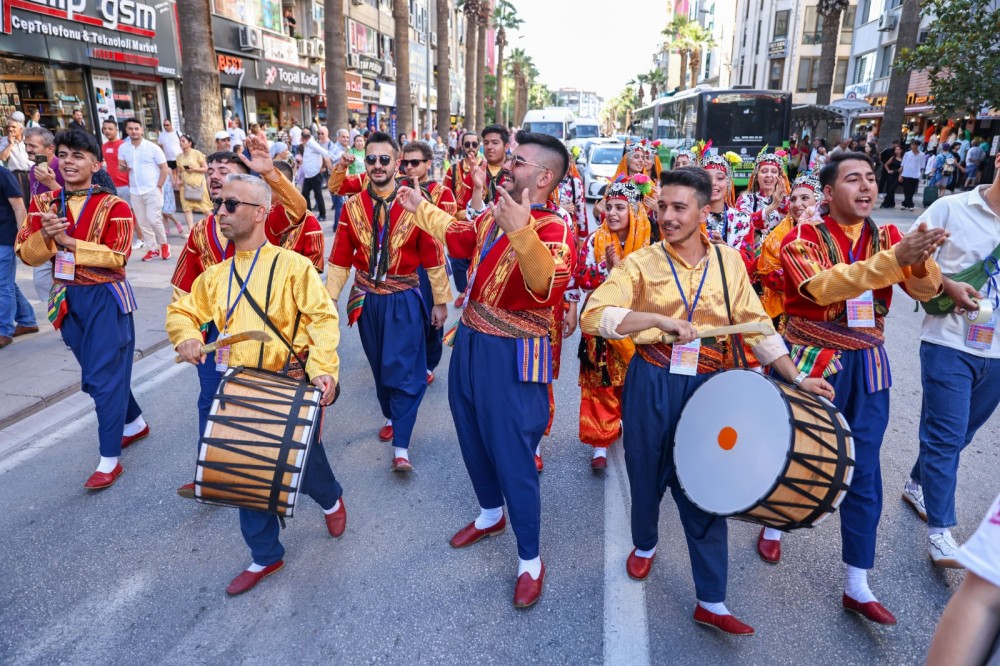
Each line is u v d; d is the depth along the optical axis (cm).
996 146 1928
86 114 1539
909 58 1492
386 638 275
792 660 263
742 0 5719
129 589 304
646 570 311
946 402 313
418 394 407
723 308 261
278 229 405
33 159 1001
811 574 317
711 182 255
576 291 410
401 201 325
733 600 298
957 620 110
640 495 289
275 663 262
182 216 1378
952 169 1742
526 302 284
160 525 354
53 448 439
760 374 242
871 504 278
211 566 321
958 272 307
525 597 291
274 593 302
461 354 299
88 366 383
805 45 4691
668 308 264
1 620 285
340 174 491
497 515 340
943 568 317
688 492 251
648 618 286
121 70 1636
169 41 1786
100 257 374
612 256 409
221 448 254
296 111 2845
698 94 1931
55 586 306
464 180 673
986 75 1395
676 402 265
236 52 2233
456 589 305
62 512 365
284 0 2694
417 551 334
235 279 291
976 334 304
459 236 308
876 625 282
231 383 267
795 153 2352
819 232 282
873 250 283
